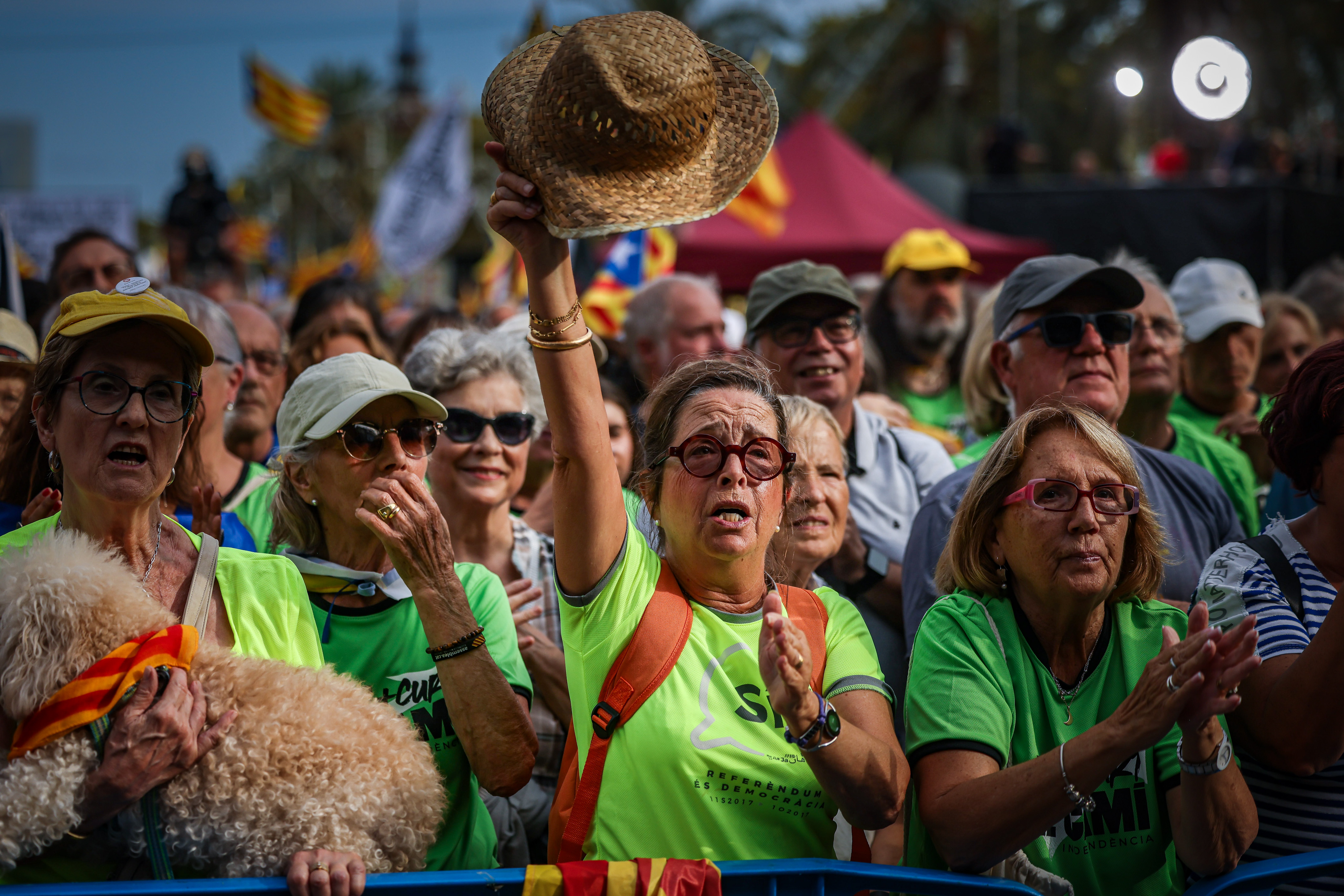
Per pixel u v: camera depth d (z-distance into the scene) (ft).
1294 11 157.28
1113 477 18.72
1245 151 93.76
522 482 27.07
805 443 24.62
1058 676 19.26
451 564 19.98
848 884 16.63
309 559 21.54
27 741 15.23
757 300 32.09
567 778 18.48
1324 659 18.21
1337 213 69.26
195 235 77.10
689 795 17.20
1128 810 18.48
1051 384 27.14
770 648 16.03
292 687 16.74
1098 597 18.79
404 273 96.43
